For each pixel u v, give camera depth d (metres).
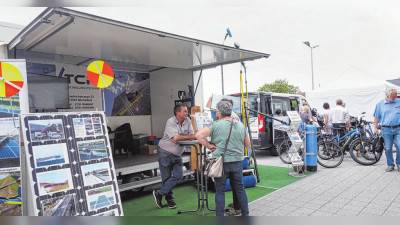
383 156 7.98
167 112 8.00
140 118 8.21
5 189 3.71
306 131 6.42
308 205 4.14
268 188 5.17
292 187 5.14
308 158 6.36
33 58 5.89
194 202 4.63
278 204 4.23
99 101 7.35
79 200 2.87
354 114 11.36
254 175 5.67
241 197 3.39
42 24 3.53
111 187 3.10
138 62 6.78
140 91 8.25
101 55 6.01
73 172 2.91
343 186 5.04
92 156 3.08
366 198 4.33
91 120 3.20
